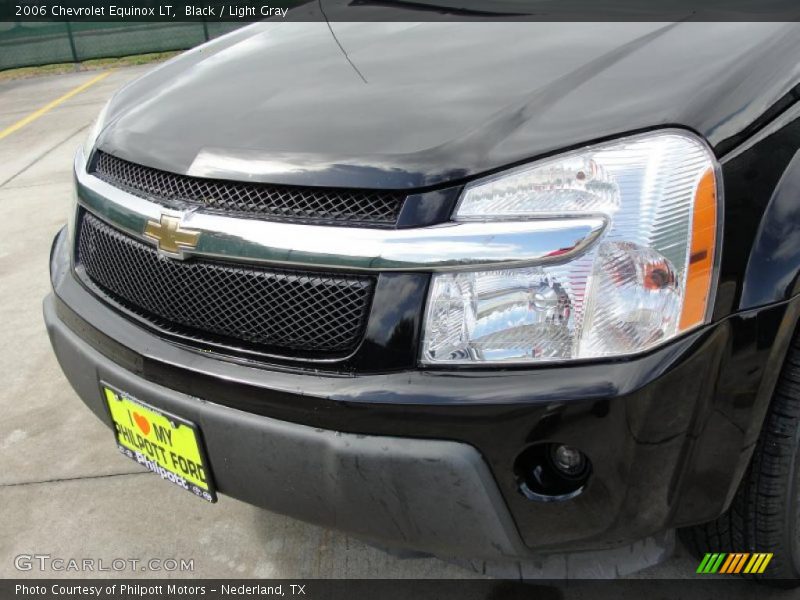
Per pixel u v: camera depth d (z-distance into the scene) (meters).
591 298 1.23
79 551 2.03
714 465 1.36
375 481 1.32
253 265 1.41
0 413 2.68
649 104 1.32
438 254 1.26
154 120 1.74
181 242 1.46
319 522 1.44
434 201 1.28
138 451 1.73
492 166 1.29
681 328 1.24
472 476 1.27
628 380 1.21
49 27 11.83
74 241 1.88
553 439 1.24
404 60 1.74
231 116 1.62
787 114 1.43
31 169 5.71
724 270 1.27
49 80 10.41
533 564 1.62
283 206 1.38
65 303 1.79
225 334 1.47
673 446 1.28
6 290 3.63
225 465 1.48
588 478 1.29
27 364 2.98
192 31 12.23
